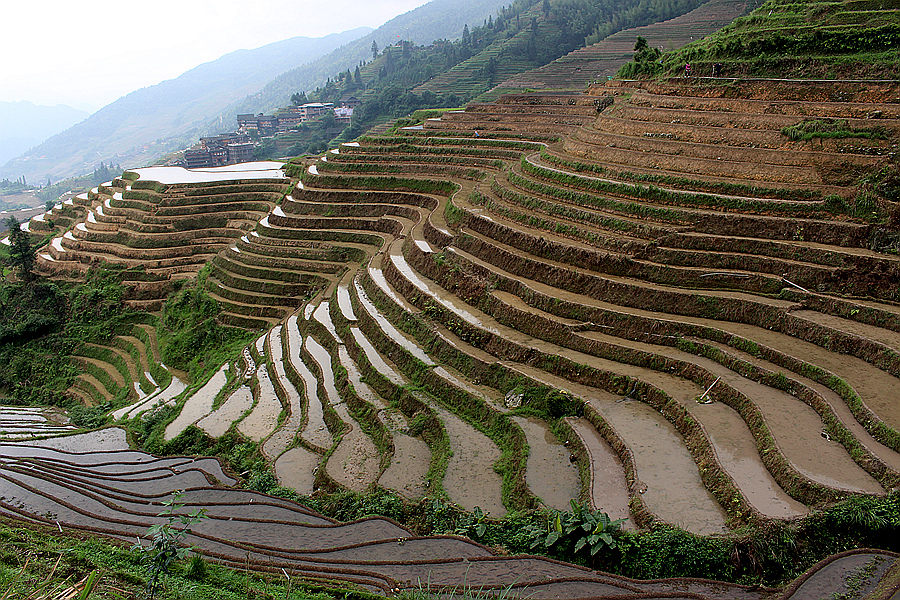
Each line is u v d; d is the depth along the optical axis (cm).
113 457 3181
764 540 1714
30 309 5525
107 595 1468
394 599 1516
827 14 4297
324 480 2527
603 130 4597
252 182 6612
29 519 2284
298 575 1731
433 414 2817
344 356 3578
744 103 3972
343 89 17788
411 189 5497
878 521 1714
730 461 2033
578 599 1588
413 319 3534
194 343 4653
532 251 3584
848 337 2480
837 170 3180
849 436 2017
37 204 17450
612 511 1941
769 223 3080
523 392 2775
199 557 1673
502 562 1791
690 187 3484
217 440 3102
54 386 4962
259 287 4928
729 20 10056
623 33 11238
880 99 3538
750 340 2611
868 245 2848
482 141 5838
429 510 2180
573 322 3041
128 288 5519
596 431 2420
